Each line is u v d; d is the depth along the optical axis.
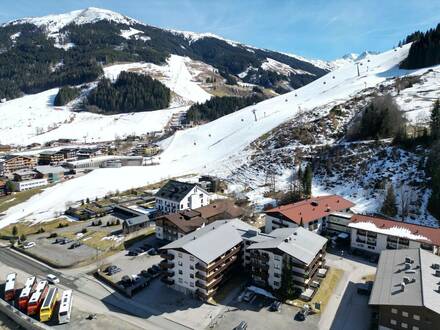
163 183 135.00
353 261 70.38
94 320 54.09
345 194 101.38
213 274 59.38
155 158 182.12
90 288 64.25
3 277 69.50
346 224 79.12
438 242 65.81
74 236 89.44
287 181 116.00
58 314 54.12
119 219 100.62
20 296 58.38
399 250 61.88
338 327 51.22
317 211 81.19
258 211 98.38
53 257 77.50
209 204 94.88
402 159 103.62
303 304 56.69
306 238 64.06
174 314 55.41
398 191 93.44
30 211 113.81
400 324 46.56
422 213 84.44
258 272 61.47
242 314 54.72
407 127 119.25
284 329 50.97
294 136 141.38
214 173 137.12
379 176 101.81
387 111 121.12
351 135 128.00
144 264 72.56
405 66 198.00
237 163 138.50
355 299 57.91
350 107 152.88
